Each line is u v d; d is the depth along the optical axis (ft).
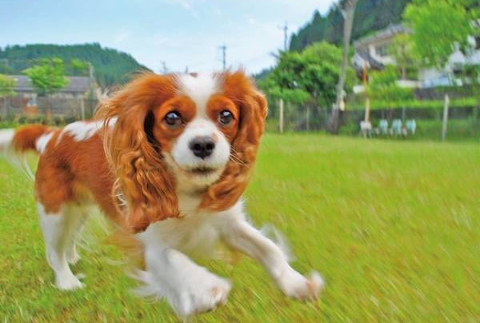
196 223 1.65
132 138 1.53
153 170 1.54
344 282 1.91
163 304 1.82
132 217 1.58
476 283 1.88
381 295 1.81
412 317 1.67
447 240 2.33
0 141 2.35
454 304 1.73
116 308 1.84
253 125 1.58
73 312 1.89
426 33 13.93
